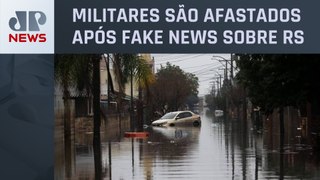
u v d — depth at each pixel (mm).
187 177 16047
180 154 23578
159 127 54531
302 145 28281
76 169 18172
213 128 51094
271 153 23828
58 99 29469
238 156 22547
